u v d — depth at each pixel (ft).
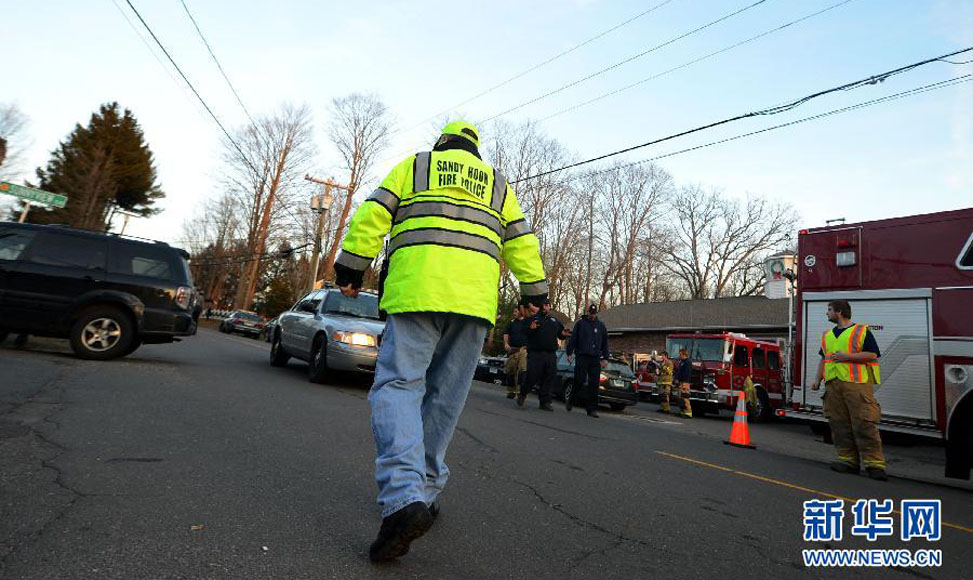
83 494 8.95
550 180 122.83
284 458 12.39
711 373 51.34
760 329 89.04
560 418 27.20
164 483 9.88
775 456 22.36
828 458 24.41
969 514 14.52
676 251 161.38
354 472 11.80
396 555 7.29
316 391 24.66
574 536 9.64
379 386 7.75
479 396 35.06
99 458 11.00
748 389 51.21
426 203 7.95
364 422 17.79
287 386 25.11
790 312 33.24
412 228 7.89
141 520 8.12
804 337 28.30
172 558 7.00
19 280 25.09
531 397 50.78
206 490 9.73
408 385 7.70
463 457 14.92
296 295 157.99
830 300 27.20
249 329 108.17
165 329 26.76
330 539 8.13
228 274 214.48
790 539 10.71
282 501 9.57
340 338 27.53
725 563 9.12
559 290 127.54
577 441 19.62
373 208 7.86
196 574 6.65
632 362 96.94
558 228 126.41
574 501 11.79
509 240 8.77
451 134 8.95
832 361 20.29
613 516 11.03
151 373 23.41
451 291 7.69
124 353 26.68
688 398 48.91
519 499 11.50
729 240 159.94
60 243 25.94
